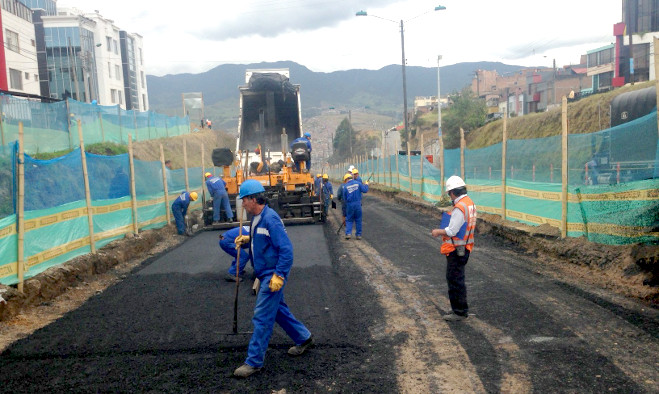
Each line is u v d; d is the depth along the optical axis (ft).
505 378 13.35
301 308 20.35
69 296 23.26
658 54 21.74
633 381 12.76
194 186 58.80
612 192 24.29
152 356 15.48
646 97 43.29
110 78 187.32
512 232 33.83
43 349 16.21
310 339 15.55
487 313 18.98
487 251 31.32
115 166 34.81
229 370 14.35
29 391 13.21
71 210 27.14
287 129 63.77
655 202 21.63
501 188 39.17
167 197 45.83
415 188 71.87
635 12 126.72
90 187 30.58
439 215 51.96
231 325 18.30
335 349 15.88
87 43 172.35
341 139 319.47
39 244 23.54
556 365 13.98
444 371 13.97
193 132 125.49
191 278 26.43
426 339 16.55
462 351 15.38
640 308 18.38
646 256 21.15
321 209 49.14
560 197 29.73
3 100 47.73
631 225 22.91
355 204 38.60
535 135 102.27
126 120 80.79
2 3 108.58
